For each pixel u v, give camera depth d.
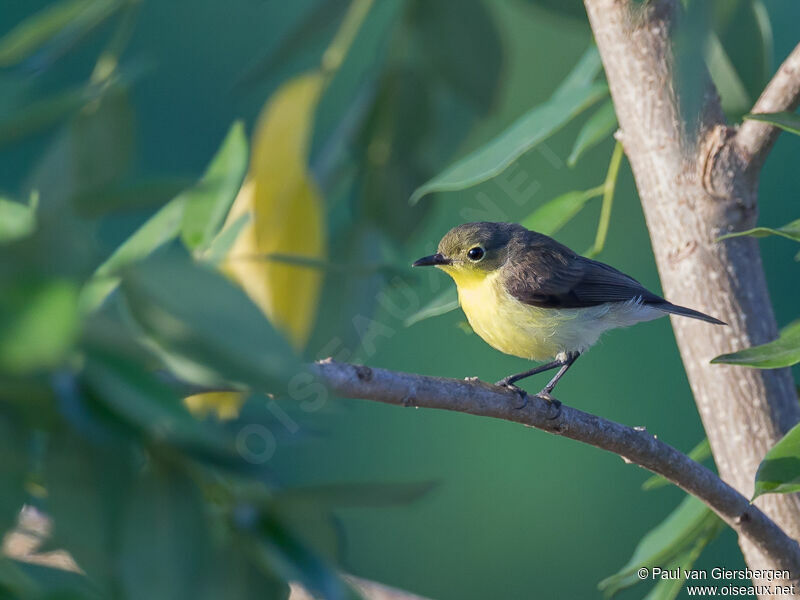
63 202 1.91
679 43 2.09
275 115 3.87
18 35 3.84
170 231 3.20
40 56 3.84
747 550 3.87
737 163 3.88
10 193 2.38
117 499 2.02
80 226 1.90
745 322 3.87
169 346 1.92
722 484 3.86
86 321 1.93
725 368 3.87
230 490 2.16
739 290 3.88
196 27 4.08
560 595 4.19
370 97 3.92
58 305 1.75
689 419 4.18
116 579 2.00
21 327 1.71
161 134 4.07
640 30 3.88
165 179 1.95
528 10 3.92
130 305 1.93
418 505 2.08
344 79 3.95
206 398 2.83
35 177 3.06
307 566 2.10
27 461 1.96
